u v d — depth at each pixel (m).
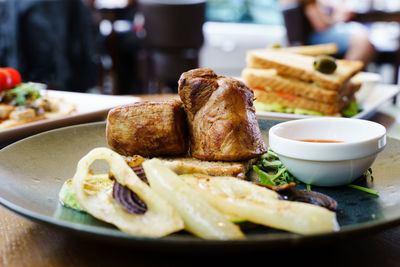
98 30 1.21
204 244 0.29
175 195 0.32
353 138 0.42
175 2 1.32
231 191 0.33
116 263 0.31
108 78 1.77
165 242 0.29
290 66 0.63
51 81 1.09
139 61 1.47
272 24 2.21
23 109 0.58
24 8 1.01
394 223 0.31
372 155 0.39
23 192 0.36
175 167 0.38
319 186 0.40
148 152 0.42
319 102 0.62
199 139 0.41
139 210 0.32
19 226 0.35
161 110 0.41
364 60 1.46
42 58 1.06
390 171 0.41
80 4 1.10
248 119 0.41
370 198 0.37
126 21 1.54
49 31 1.04
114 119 0.42
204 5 1.34
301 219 0.31
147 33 1.37
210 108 0.40
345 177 0.39
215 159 0.40
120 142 0.42
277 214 0.31
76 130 0.47
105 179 0.36
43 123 0.50
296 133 0.43
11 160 0.40
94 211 0.33
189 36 1.35
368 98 0.68
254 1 2.18
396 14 1.32
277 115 0.55
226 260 0.31
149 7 1.32
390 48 1.48
